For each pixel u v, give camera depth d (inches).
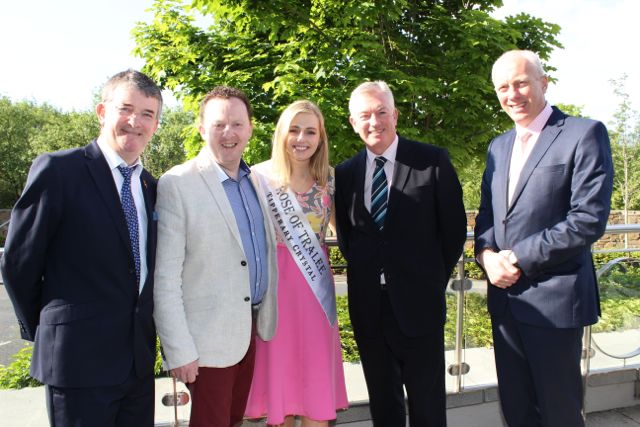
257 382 91.7
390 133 90.1
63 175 63.8
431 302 88.3
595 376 120.5
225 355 75.7
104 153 69.1
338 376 95.7
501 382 90.9
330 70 242.4
